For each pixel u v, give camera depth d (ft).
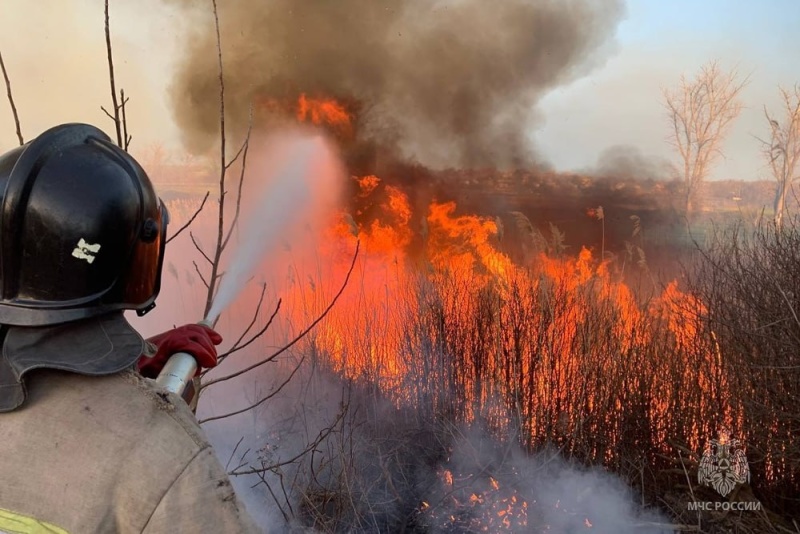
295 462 10.92
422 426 12.29
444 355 12.62
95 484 2.43
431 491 11.00
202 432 2.74
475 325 12.94
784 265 10.85
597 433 11.51
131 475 2.46
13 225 2.54
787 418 10.19
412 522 10.44
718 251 12.97
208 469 2.60
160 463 2.50
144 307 3.01
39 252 2.56
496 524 10.20
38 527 2.40
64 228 2.56
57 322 2.57
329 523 9.59
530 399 11.80
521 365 11.96
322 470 10.93
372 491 10.91
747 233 12.80
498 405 12.16
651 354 11.86
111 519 2.44
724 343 11.36
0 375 2.58
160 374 3.34
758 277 11.27
